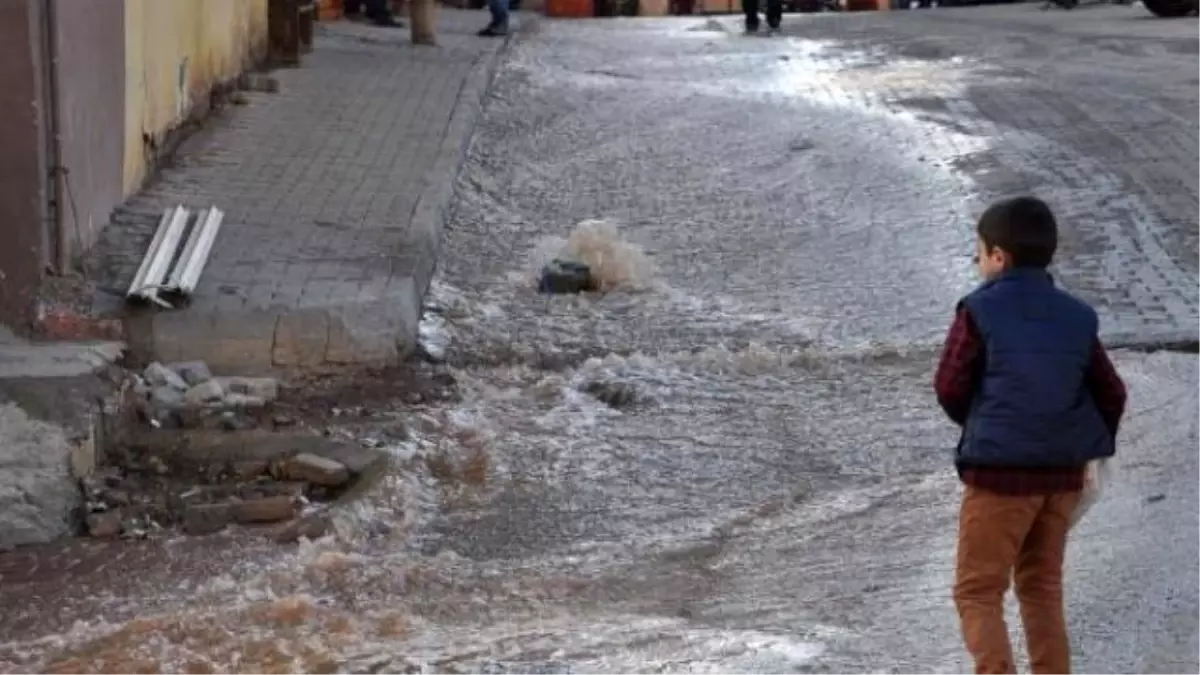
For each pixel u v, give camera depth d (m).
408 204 20.06
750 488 13.34
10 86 15.46
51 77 15.80
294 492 13.23
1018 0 53.78
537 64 33.81
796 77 31.25
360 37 34.66
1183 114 25.47
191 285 15.95
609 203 22.41
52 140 15.92
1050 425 7.71
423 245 18.39
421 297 17.48
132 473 13.59
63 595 11.35
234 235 18.28
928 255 19.70
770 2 40.31
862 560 11.59
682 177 23.42
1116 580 10.54
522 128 26.66
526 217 21.83
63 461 12.93
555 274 18.59
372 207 19.81
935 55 33.53
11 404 13.27
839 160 23.72
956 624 10.06
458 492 13.30
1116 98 26.95
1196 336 16.58
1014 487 7.74
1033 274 7.95
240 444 13.91
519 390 15.48
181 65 22.64
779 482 13.44
